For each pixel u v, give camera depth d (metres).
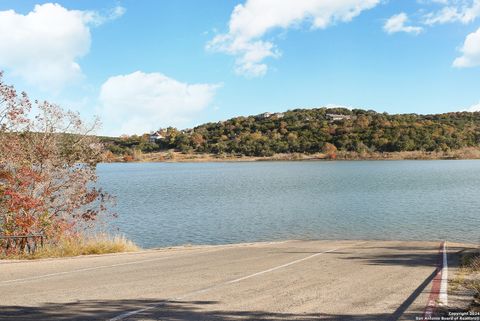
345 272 11.98
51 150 20.50
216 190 63.00
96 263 13.88
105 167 191.88
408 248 19.42
